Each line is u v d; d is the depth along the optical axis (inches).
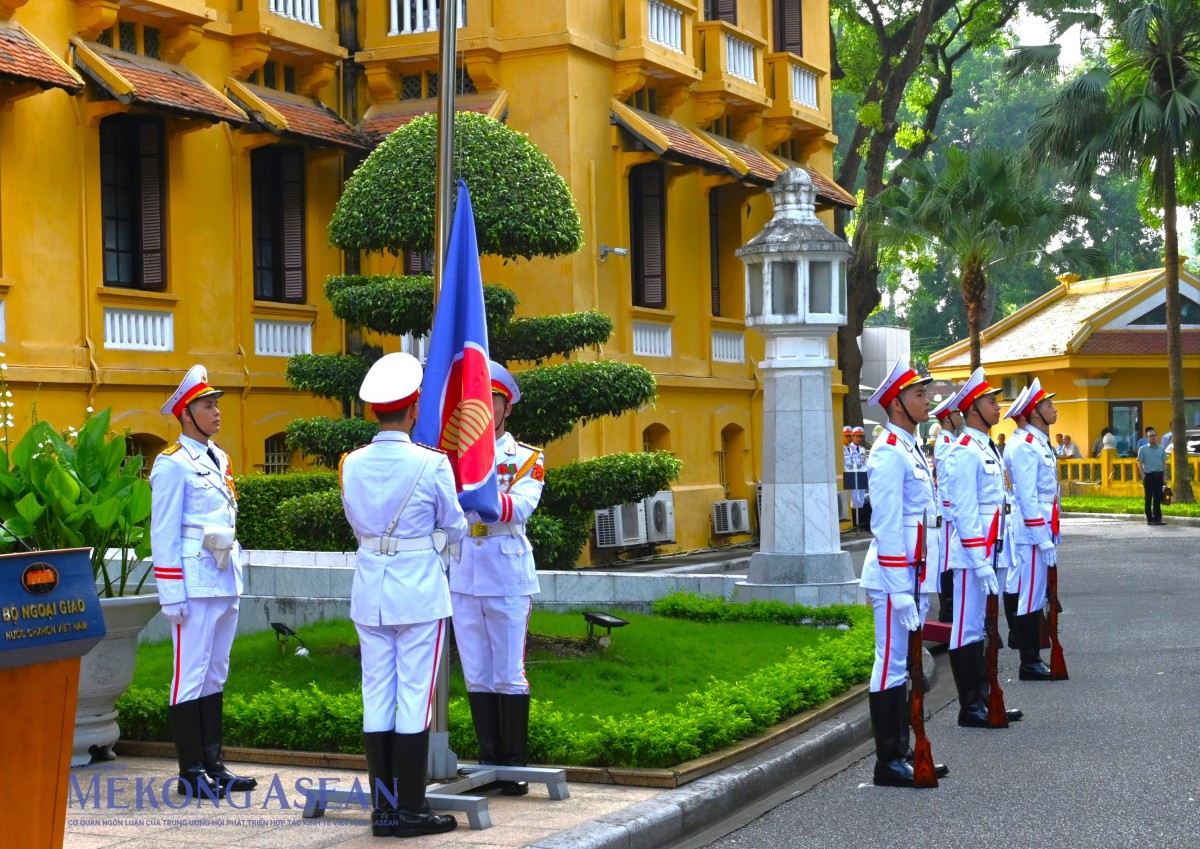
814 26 1103.0
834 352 1200.2
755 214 1057.5
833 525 626.8
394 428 288.2
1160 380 1775.3
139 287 727.1
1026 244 1283.2
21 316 650.2
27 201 655.1
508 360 574.6
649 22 885.2
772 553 623.8
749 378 1045.8
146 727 369.7
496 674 326.3
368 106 848.3
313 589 553.0
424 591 279.7
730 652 488.4
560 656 468.4
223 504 326.0
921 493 347.6
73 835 278.1
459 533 288.7
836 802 324.5
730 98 974.4
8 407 579.2
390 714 279.7
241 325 772.0
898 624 340.2
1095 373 1759.4
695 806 303.0
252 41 770.8
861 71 1456.7
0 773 209.9
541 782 307.3
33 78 616.4
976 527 402.9
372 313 537.3
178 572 314.2
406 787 275.0
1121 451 1775.3
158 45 734.5
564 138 824.9
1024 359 1764.3
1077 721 408.8
